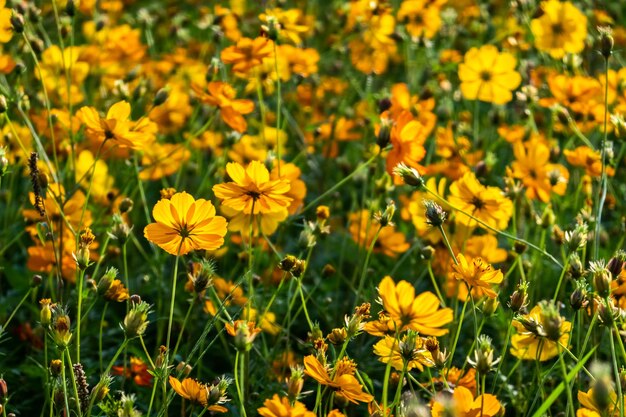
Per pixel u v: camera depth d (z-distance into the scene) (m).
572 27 2.10
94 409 1.61
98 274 1.89
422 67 2.43
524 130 2.07
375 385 1.73
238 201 1.56
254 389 1.67
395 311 1.42
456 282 1.76
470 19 2.64
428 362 1.50
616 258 1.50
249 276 1.59
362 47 2.35
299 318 1.89
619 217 2.00
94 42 2.37
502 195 1.74
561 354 1.45
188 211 1.49
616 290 1.62
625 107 1.97
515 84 2.03
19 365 1.75
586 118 2.01
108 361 1.76
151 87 2.08
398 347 1.46
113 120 1.65
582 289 1.51
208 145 2.11
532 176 1.83
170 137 2.31
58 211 1.79
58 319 1.46
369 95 2.21
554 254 1.95
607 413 1.43
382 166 2.04
